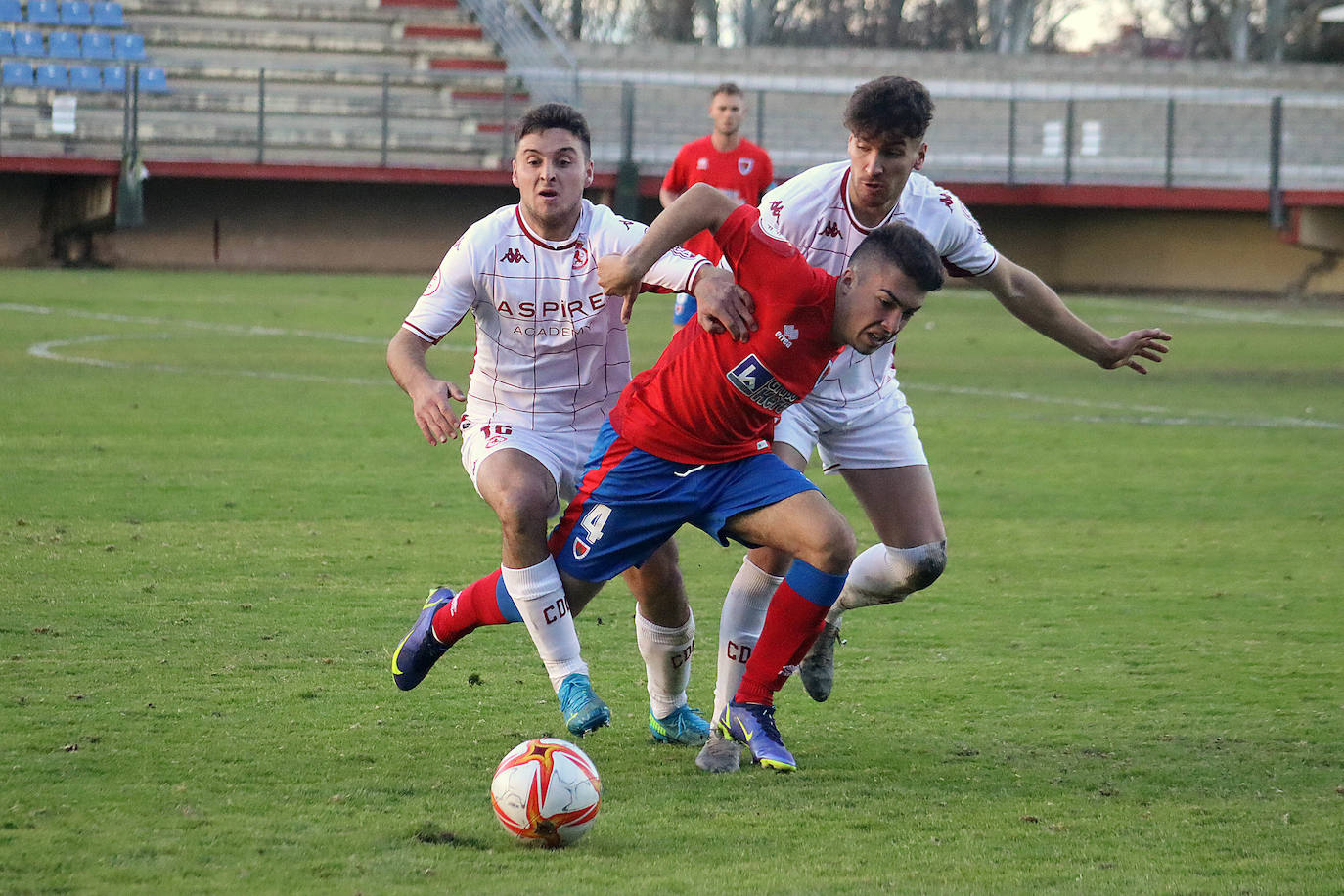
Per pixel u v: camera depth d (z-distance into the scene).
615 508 8.81
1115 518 17.44
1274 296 59.81
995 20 104.88
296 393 25.70
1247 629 12.52
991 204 61.41
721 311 8.16
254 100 59.50
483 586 9.06
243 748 8.72
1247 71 76.12
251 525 15.57
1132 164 63.34
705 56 72.88
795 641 8.68
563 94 60.56
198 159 55.00
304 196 57.03
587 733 8.71
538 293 9.18
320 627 11.73
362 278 52.94
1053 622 12.69
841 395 9.98
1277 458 21.94
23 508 15.86
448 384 8.80
